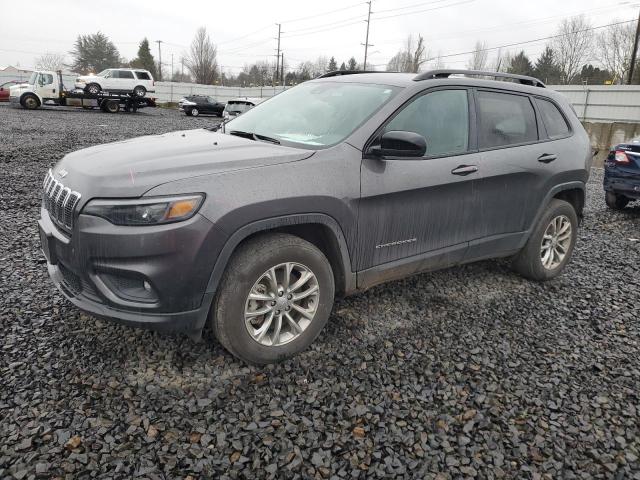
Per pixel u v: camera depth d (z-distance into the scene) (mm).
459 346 3393
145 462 2223
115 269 2584
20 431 2346
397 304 3994
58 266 3020
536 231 4379
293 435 2455
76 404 2561
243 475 2199
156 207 2535
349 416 2617
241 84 94688
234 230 2664
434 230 3598
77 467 2166
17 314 3428
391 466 2307
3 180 7926
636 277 4977
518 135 4172
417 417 2648
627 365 3277
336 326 3564
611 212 8492
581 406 2816
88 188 2639
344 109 3531
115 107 31062
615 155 8156
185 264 2574
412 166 3381
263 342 2957
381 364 3113
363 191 3129
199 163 2764
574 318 3945
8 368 2812
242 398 2707
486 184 3818
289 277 2975
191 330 2756
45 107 32375
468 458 2389
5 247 4805
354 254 3213
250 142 3285
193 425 2477
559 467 2367
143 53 92625
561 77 63031
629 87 24547
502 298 4246
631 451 2492
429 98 3607
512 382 3012
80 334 3219
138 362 2961
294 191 2840
